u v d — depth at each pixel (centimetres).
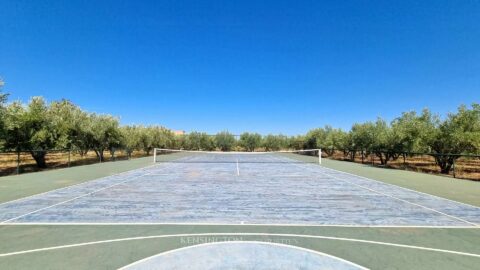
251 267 458
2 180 1505
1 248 540
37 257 496
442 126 1908
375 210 870
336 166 2461
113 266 460
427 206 926
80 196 1071
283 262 479
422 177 1702
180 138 5506
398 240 596
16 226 687
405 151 2092
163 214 809
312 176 1720
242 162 2897
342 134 3316
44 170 2038
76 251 526
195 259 490
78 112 2534
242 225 702
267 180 1528
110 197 1053
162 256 503
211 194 1119
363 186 1339
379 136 2389
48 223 714
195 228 676
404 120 2197
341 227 690
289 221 741
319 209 878
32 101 2058
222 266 461
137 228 673
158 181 1473
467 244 572
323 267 459
